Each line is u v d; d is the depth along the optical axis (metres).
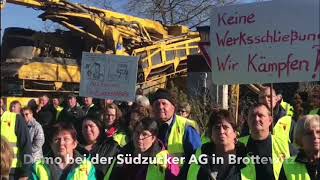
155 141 4.77
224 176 4.43
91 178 4.61
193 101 11.98
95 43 17.25
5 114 6.50
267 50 4.80
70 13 16.61
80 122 6.61
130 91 7.04
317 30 4.61
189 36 19.70
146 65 17.44
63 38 17.02
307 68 4.65
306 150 4.05
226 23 4.97
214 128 4.46
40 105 11.27
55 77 14.68
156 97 5.27
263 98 6.22
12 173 6.28
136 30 18.25
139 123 4.77
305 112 6.36
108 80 7.14
